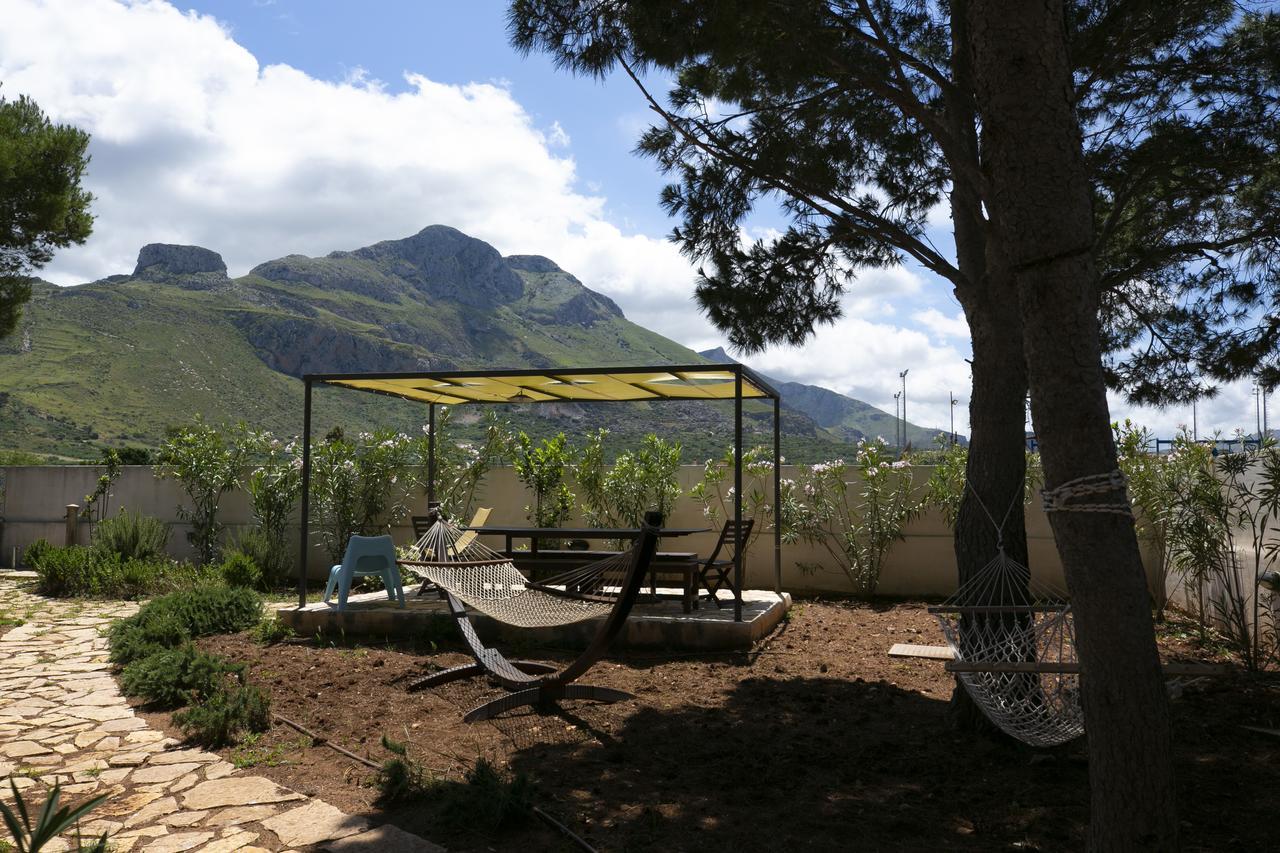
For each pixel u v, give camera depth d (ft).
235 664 20.51
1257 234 20.33
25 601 33.88
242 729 16.65
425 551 23.41
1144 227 22.15
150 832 11.94
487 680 20.59
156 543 40.16
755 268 20.79
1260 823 11.98
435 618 25.46
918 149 21.94
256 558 37.68
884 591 35.35
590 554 28.14
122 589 35.27
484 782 12.59
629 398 33.09
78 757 15.34
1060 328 8.81
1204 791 13.30
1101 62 18.52
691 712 18.12
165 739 16.35
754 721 17.42
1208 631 26.48
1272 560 21.98
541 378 26.61
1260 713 17.58
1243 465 22.76
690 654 23.79
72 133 45.55
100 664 22.94
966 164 15.20
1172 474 28.68
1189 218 21.88
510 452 38.91
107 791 13.65
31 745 16.01
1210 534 23.93
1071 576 9.03
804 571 35.99
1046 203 8.78
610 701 18.76
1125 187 19.93
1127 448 32.17
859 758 15.02
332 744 15.90
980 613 16.19
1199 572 24.58
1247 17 19.27
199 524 41.14
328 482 38.81
